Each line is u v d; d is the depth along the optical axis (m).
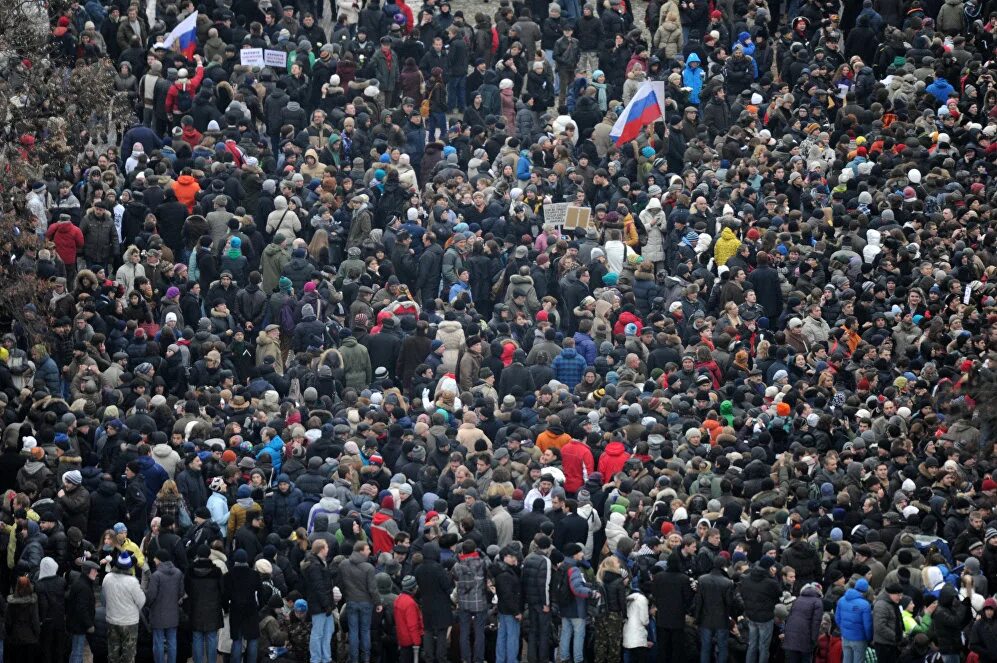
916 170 141.25
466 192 138.38
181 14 157.50
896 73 159.38
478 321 125.50
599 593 98.38
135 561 98.38
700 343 121.56
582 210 134.88
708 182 142.38
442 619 97.75
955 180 143.25
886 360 121.31
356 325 124.06
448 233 134.75
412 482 106.62
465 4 180.75
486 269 132.25
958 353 120.12
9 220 121.31
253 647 97.25
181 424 109.31
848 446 108.69
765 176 142.25
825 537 101.88
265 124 149.62
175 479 104.88
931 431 112.56
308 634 97.19
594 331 124.94
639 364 121.19
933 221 137.25
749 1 167.62
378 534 100.94
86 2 155.00
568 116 153.75
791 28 165.25
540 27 166.62
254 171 136.00
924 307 126.69
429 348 122.44
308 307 124.62
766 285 129.50
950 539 102.50
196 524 100.38
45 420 106.94
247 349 122.62
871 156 147.12
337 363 120.88
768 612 96.94
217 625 96.94
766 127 153.00
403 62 157.38
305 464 106.75
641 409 110.81
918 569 97.62
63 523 101.56
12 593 96.12
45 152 130.75
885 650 95.88
